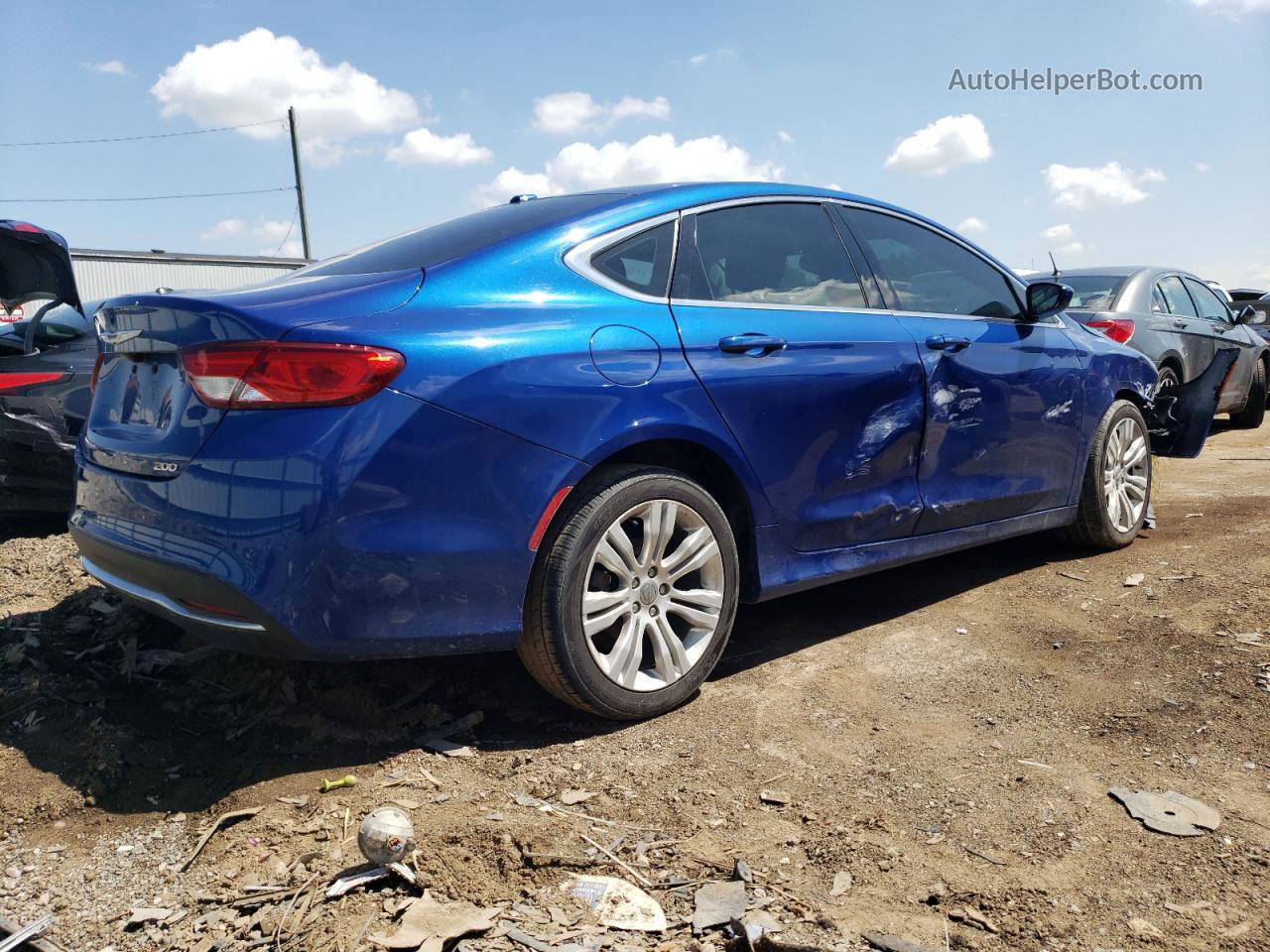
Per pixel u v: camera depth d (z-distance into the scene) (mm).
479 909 1952
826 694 3064
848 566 3412
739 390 3000
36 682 3086
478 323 2582
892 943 1831
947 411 3691
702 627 3000
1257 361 10055
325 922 1921
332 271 3004
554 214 3068
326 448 2305
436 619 2482
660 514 2844
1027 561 4574
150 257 22688
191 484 2402
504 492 2525
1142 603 3801
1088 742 2680
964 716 2881
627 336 2803
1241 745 2596
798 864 2123
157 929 1969
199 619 2469
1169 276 8672
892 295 3682
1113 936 1854
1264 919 1888
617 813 2350
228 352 2375
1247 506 5609
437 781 2527
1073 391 4348
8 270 4992
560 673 2693
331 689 3039
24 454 5320
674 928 1907
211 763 2686
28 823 2385
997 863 2113
